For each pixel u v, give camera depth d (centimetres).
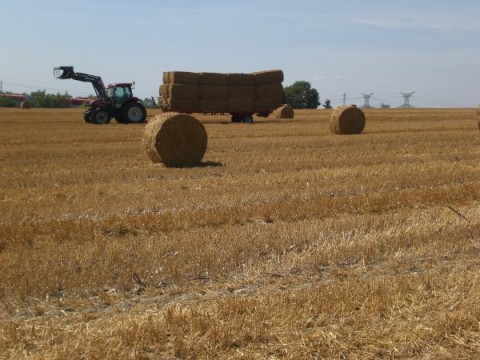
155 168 1666
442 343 519
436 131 3033
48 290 667
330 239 865
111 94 3947
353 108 2908
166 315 565
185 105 4128
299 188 1281
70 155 2012
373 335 530
